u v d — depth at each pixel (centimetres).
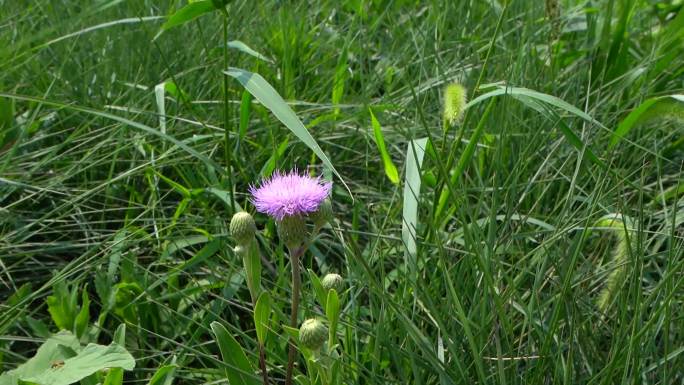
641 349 63
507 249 74
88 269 76
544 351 60
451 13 122
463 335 65
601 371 59
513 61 103
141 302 75
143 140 89
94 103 98
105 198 86
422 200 82
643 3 123
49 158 87
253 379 60
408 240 70
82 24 108
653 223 81
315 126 99
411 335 60
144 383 73
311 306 72
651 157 90
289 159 94
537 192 86
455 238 78
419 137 97
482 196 70
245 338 69
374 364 62
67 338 67
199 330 74
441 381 59
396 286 78
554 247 74
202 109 99
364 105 88
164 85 89
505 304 66
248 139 94
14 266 77
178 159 87
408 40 115
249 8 115
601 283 74
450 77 105
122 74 105
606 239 79
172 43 108
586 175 86
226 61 77
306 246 58
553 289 71
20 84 97
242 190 92
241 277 79
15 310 74
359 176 97
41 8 112
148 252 84
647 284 77
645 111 77
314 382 56
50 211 86
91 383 64
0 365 70
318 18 130
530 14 115
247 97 83
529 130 88
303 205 57
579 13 113
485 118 73
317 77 111
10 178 87
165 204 90
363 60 117
